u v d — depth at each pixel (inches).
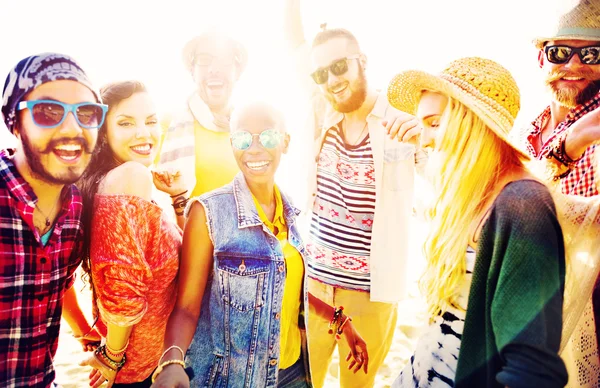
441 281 63.3
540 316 49.1
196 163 117.1
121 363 77.3
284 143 79.9
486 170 59.9
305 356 85.5
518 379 47.3
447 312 64.1
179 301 74.1
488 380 55.1
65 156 60.6
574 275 65.0
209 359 75.5
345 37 116.9
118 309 70.3
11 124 60.1
